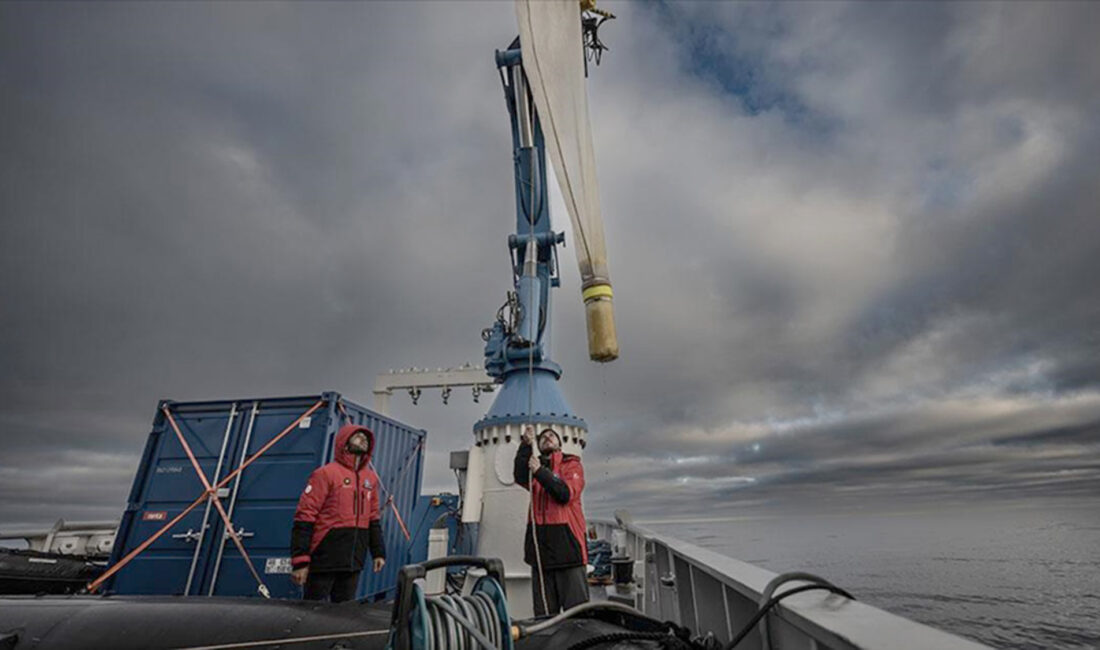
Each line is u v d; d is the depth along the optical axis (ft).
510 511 20.36
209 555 17.88
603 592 22.88
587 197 8.25
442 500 27.84
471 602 5.41
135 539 18.43
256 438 19.45
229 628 8.06
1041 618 164.55
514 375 23.52
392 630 4.88
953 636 3.57
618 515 22.43
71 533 29.66
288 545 17.75
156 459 19.61
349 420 20.83
